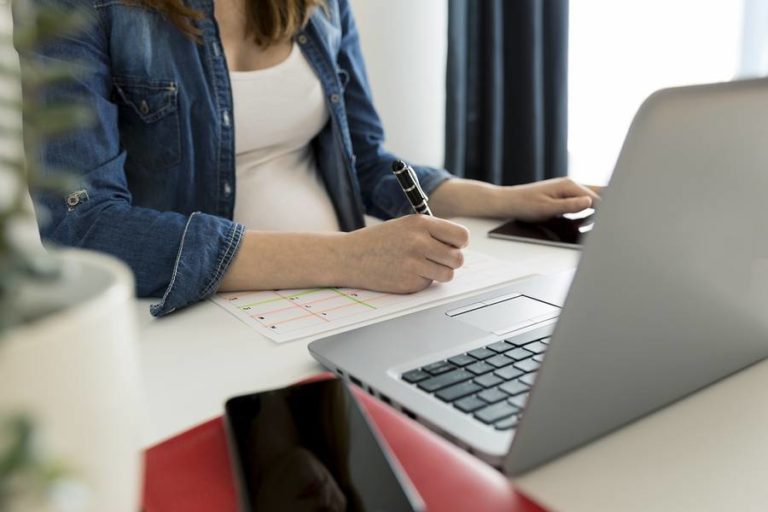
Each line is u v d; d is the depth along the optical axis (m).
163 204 0.97
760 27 1.67
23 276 0.17
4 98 0.17
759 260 0.39
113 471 0.20
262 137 1.10
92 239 0.70
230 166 1.00
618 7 1.87
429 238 0.68
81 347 0.18
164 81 0.93
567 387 0.33
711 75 1.76
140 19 0.91
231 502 0.33
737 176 0.34
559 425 0.34
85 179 0.75
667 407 0.41
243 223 1.07
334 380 0.41
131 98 0.93
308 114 1.13
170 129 0.95
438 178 1.06
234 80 1.06
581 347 0.33
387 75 2.08
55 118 0.17
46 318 0.19
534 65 1.87
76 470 0.18
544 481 0.34
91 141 0.77
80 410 0.18
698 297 0.37
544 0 1.86
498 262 0.78
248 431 0.36
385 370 0.46
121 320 0.20
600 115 1.97
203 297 0.67
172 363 0.52
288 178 1.13
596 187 1.04
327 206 1.14
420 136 2.20
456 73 1.90
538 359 0.47
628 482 0.34
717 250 0.36
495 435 0.37
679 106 0.30
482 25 1.91
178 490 0.33
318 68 1.13
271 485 0.31
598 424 0.37
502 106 1.96
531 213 0.95
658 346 0.37
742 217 0.36
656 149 0.30
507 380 0.44
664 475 0.35
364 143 1.22
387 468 0.32
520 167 1.97
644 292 0.34
